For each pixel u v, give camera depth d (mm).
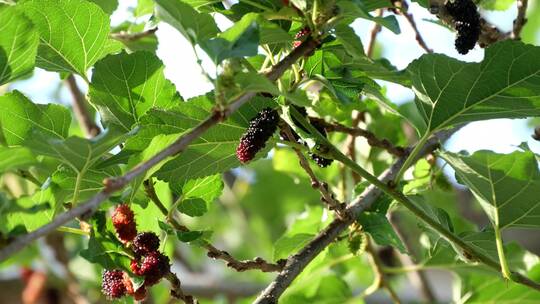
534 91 785
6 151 690
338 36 749
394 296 987
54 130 792
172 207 795
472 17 784
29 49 730
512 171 788
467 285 986
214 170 804
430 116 805
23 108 787
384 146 895
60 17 794
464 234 841
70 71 811
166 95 803
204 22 705
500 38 881
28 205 697
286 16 745
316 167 1014
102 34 806
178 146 672
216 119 678
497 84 787
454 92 794
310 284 1002
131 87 799
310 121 834
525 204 803
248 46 688
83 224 775
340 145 1019
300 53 729
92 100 797
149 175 763
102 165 756
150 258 759
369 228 825
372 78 817
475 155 782
